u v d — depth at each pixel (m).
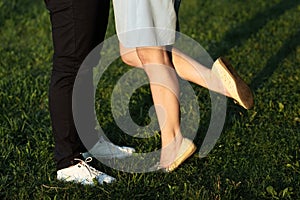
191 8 11.40
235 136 6.57
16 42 9.88
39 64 8.91
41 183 5.78
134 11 5.45
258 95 7.54
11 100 7.65
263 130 6.72
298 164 5.96
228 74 5.88
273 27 10.27
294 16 10.88
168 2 5.50
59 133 5.74
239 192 5.53
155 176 5.85
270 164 6.03
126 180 5.81
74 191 5.62
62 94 5.61
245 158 6.14
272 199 5.44
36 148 6.44
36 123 7.09
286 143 6.41
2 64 8.86
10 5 11.24
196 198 5.37
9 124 7.04
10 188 5.73
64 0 5.31
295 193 5.52
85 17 5.35
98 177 5.79
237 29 10.27
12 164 6.11
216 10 11.30
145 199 5.50
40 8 11.29
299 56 8.96
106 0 5.58
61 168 5.84
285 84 7.93
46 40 9.88
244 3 11.69
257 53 9.12
